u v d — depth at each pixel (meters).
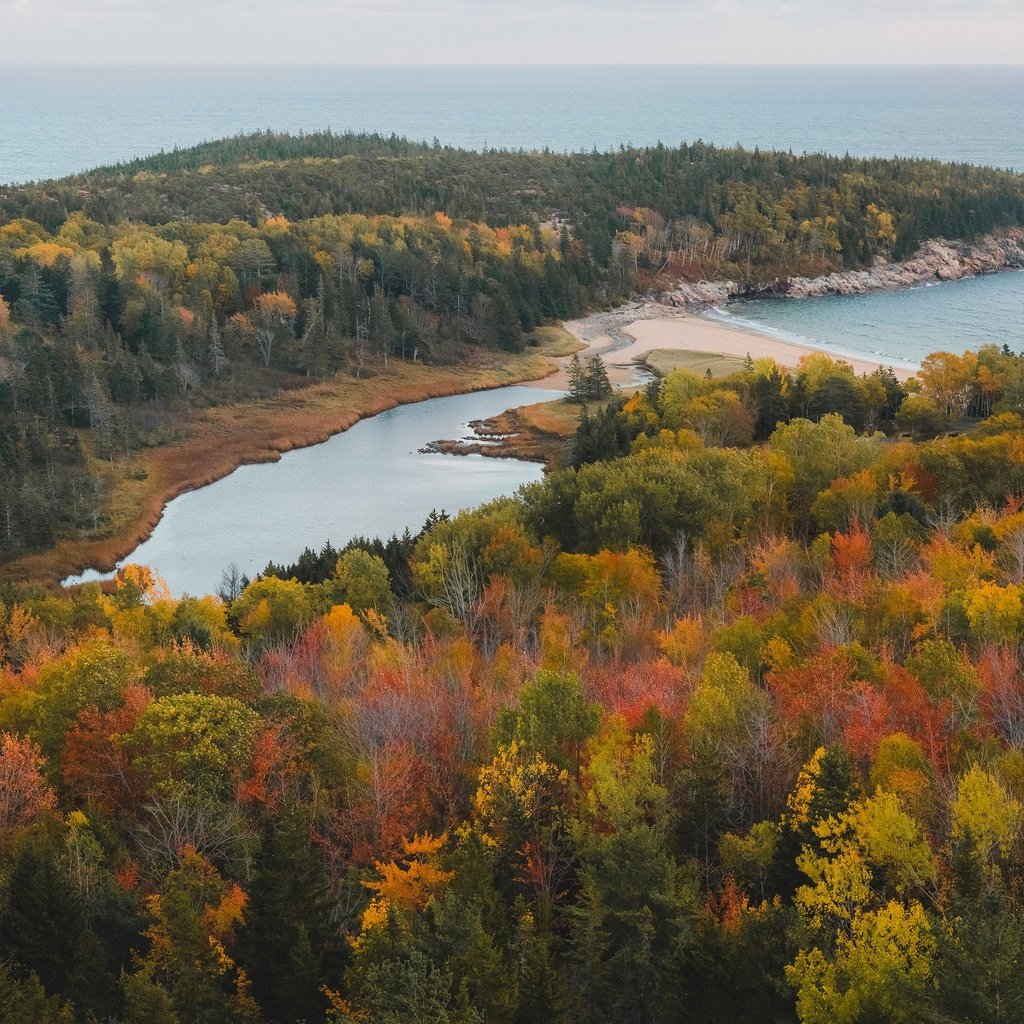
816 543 78.00
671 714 51.28
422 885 40.12
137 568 94.69
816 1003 33.53
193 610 81.06
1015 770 42.91
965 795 39.09
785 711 50.47
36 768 49.41
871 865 39.62
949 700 48.69
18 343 169.38
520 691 51.88
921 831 40.44
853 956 33.84
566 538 95.44
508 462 160.88
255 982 38.00
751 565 79.94
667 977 36.78
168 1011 33.56
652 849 38.53
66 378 161.88
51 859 38.19
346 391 193.38
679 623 63.53
